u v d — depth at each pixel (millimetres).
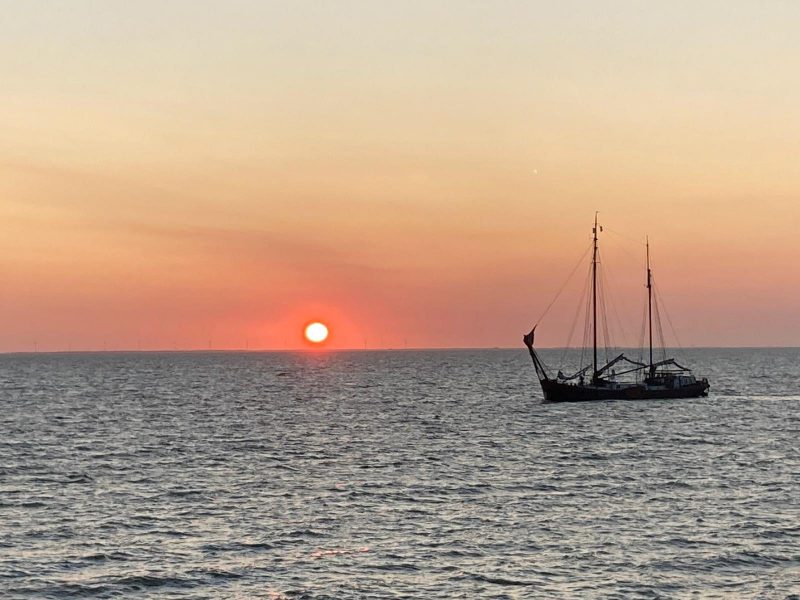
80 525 63719
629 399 168750
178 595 49312
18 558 55406
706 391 183125
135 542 59250
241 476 83938
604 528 62562
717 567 53812
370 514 67000
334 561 55094
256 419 142875
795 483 79312
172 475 84688
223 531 62031
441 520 65062
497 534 61000
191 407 168500
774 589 50156
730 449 102625
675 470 86750
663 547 57844
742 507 69125
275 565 54312
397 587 50406
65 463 92750
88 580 51500
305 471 86812
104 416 149000
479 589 50094
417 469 87688
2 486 78688
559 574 52531
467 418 141875
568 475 83875
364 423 135000
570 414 147250
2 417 147125
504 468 88188
